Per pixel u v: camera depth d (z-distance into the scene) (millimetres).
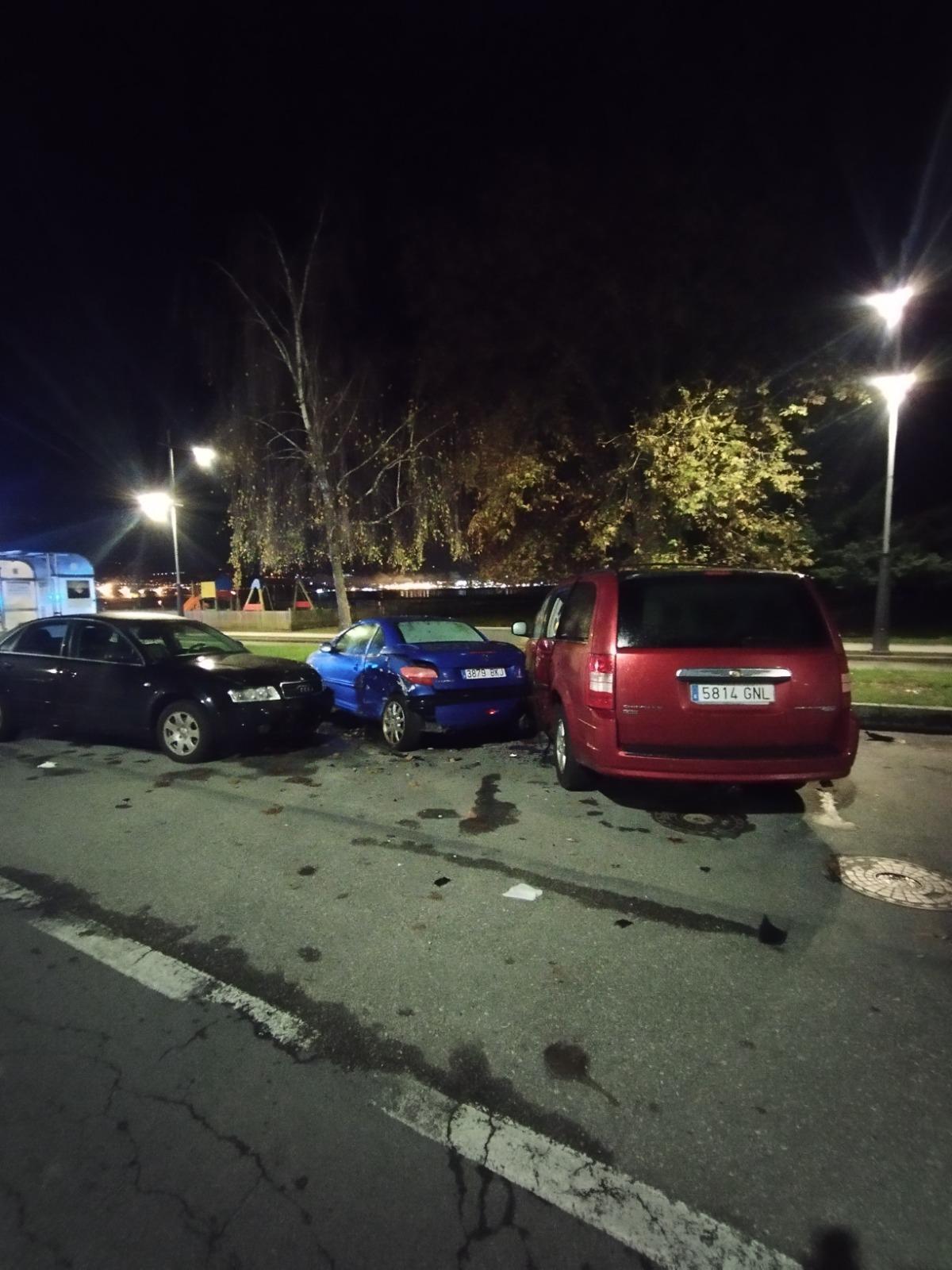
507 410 16266
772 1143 2477
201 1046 3004
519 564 19500
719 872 4707
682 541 16469
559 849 5090
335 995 3371
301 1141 2494
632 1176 2348
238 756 7848
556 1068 2861
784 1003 3275
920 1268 2037
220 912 4203
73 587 21656
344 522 17656
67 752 8172
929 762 7359
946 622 22969
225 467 19172
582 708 5527
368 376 17297
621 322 15156
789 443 15961
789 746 5129
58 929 4020
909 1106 2641
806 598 5340
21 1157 2424
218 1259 2062
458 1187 2311
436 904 4277
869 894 4367
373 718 8375
